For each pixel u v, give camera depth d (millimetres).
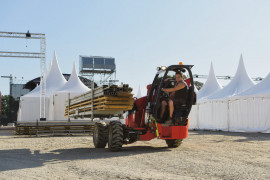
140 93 30500
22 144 8672
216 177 3561
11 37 22141
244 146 7191
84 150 6828
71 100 9617
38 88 24141
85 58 47156
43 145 8320
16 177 3723
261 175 3668
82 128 13445
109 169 4141
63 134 13180
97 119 13578
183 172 3871
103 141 7199
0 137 11875
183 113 6363
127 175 3699
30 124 12664
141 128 6453
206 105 17078
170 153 5836
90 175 3756
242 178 3504
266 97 13336
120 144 6254
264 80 14617
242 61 17812
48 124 12789
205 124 17109
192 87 6328
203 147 6973
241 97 14602
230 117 15227
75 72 22094
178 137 6270
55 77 24750
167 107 6176
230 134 12336
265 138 9852
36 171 4133
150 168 4184
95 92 6852
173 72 6289
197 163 4586
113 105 6180
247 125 14188
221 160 4887
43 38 22875
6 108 68000
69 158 5414
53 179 3570
